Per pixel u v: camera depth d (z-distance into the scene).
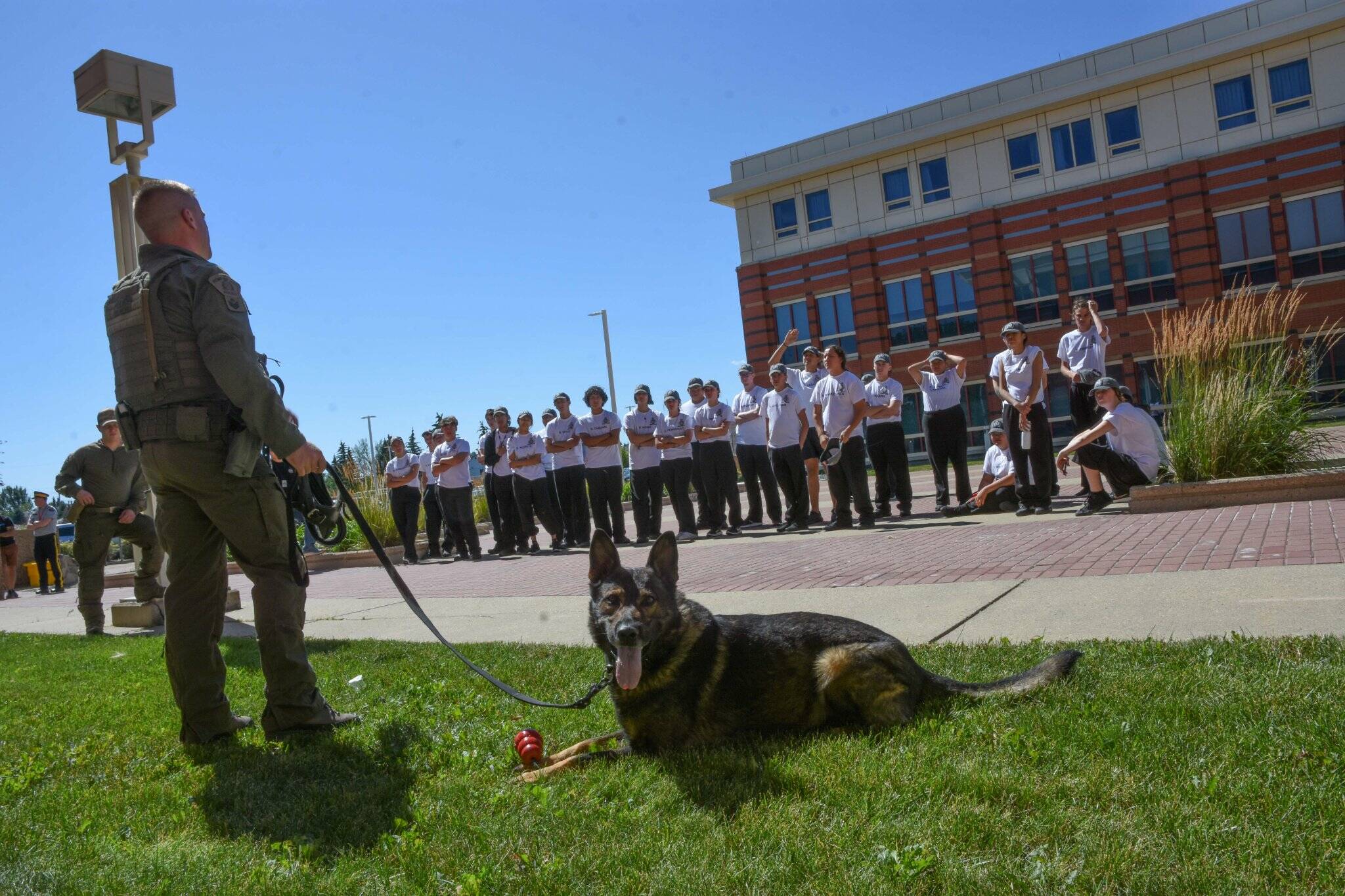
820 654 4.14
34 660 8.30
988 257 32.16
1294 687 3.88
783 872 2.70
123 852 3.24
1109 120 30.44
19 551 25.80
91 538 9.95
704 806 3.32
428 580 12.86
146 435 4.44
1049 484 11.83
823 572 8.98
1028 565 7.93
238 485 4.55
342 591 12.51
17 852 3.27
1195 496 10.48
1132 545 8.25
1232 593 5.93
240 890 2.83
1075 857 2.65
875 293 34.16
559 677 5.65
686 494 14.52
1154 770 3.22
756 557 10.90
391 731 4.67
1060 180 31.22
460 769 4.00
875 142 33.53
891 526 12.55
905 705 4.02
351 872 2.96
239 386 4.32
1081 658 4.65
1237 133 28.75
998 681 4.27
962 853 2.75
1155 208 29.72
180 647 4.71
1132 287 30.28
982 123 31.78
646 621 3.88
